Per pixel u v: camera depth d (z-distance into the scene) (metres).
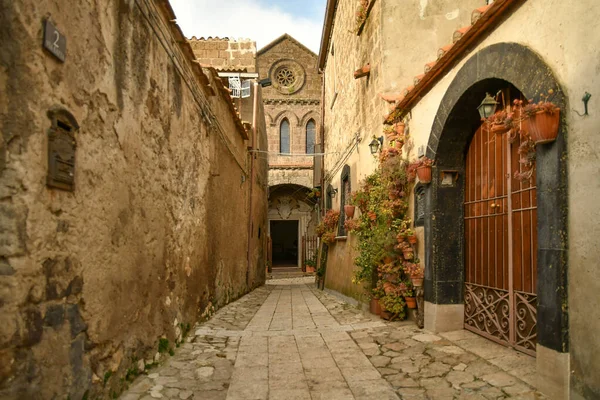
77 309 2.82
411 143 6.54
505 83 4.50
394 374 4.19
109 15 3.29
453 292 5.64
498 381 3.80
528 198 4.32
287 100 26.95
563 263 3.20
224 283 8.79
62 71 2.61
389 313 6.51
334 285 11.73
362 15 8.88
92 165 3.03
